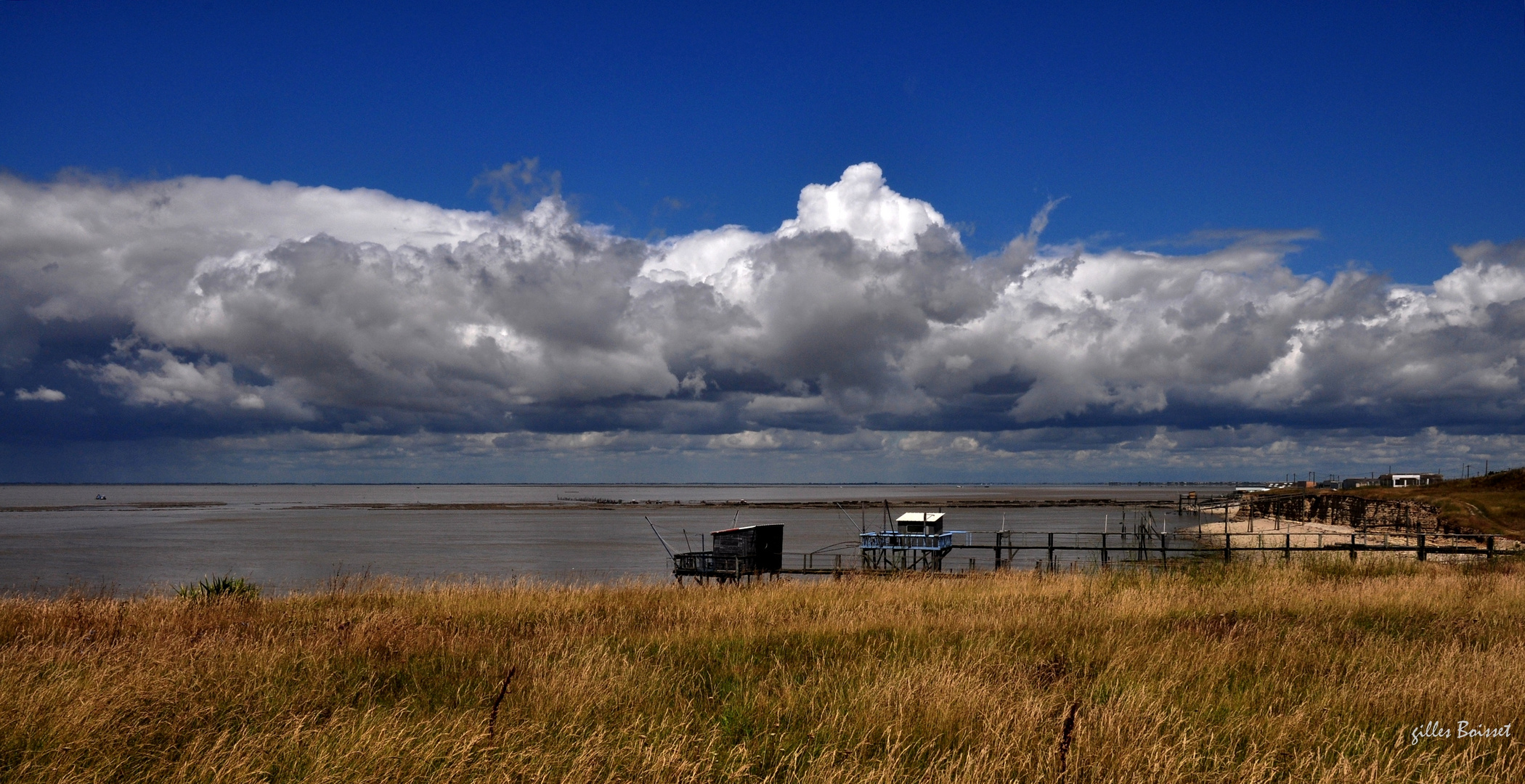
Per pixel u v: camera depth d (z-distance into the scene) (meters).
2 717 7.24
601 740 6.95
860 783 6.40
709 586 22.28
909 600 17.48
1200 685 9.34
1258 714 8.33
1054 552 65.00
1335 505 94.12
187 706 8.13
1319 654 11.18
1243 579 22.00
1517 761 7.05
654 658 11.24
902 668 9.78
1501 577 21.03
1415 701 8.59
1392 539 59.94
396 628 12.77
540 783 6.33
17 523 117.94
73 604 16.94
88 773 6.24
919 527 47.97
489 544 83.69
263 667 9.76
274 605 18.28
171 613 15.67
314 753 6.72
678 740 7.19
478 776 6.32
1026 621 13.94
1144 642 11.78
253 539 88.94
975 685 8.78
